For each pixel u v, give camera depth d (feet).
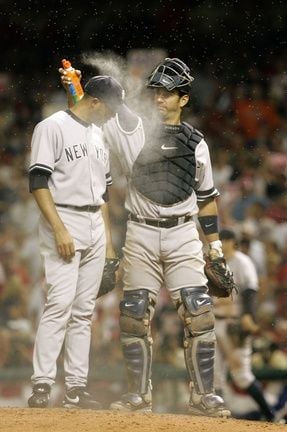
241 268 116.37
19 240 165.07
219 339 115.85
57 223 72.59
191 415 72.28
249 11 205.26
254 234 152.87
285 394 118.83
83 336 75.51
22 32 209.26
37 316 143.02
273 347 125.80
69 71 78.38
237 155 184.34
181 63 76.02
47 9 207.82
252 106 195.93
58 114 74.74
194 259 75.51
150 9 202.18
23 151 197.77
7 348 133.08
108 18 203.62
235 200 166.50
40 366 73.15
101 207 76.02
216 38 205.57
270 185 170.81
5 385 125.18
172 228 74.95
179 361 124.98
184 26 203.62
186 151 75.20
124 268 76.33
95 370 121.08
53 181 73.97
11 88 207.82
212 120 196.34
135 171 75.05
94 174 74.79
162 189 74.64
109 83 74.49
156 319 135.03
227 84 202.80
